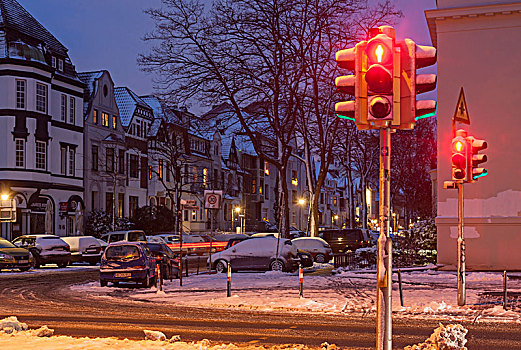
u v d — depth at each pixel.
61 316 14.49
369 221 111.56
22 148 45.41
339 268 27.84
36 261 34.06
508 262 25.38
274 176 91.44
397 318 13.93
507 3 25.66
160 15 32.19
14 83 45.41
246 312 15.35
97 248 37.97
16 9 48.66
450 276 23.81
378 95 6.57
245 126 33.12
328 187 111.44
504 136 25.88
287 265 28.33
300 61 31.89
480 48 26.31
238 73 31.97
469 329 12.27
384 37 6.58
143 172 60.75
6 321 11.10
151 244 25.86
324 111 36.25
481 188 25.88
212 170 74.06
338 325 12.84
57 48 50.81
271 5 31.81
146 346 9.20
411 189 61.19
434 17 26.52
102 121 55.06
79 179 51.69
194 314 14.92
